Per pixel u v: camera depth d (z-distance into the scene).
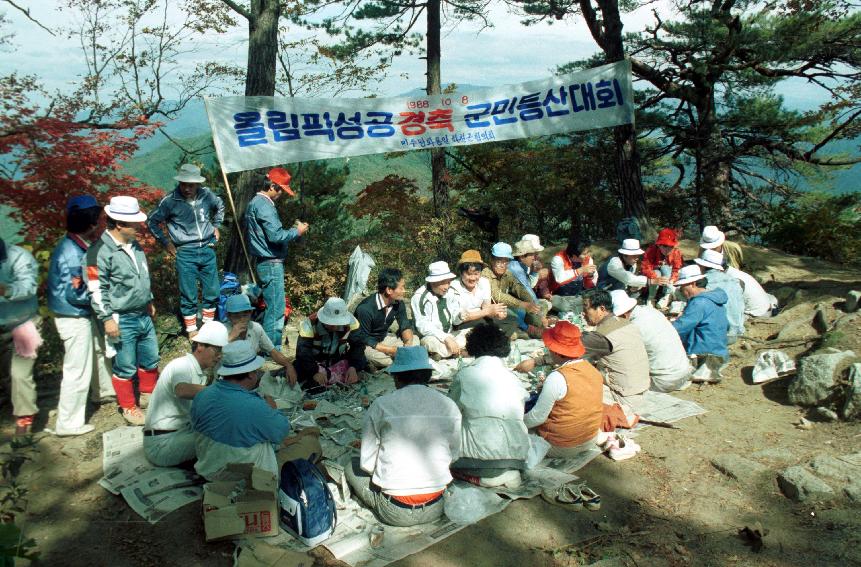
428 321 6.23
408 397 3.79
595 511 4.11
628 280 7.27
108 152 6.83
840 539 3.76
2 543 2.68
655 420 5.18
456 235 12.71
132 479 4.21
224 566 3.54
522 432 4.20
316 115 7.39
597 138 16.28
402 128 7.79
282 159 7.35
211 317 6.69
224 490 3.72
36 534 3.75
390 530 3.82
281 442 4.14
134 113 7.60
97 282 4.65
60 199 6.57
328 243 11.54
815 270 9.83
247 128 7.16
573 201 16.12
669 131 18.80
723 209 17.56
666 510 4.13
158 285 9.04
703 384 5.92
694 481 4.44
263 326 6.63
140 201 8.28
